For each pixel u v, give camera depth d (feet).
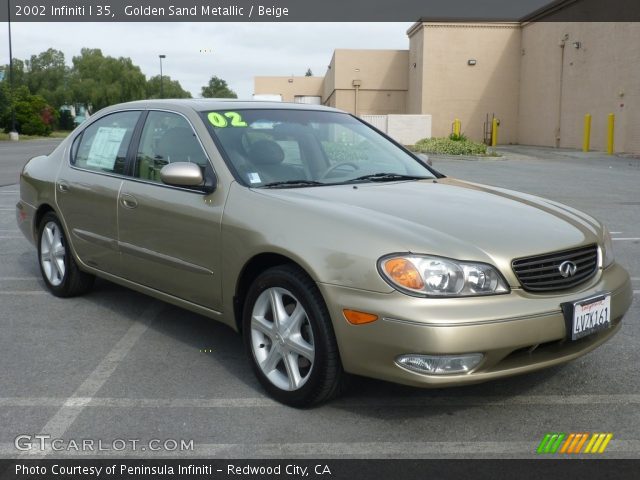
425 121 104.27
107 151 16.29
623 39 78.48
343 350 10.55
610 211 33.88
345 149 14.84
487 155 79.56
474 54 113.60
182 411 11.46
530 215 12.18
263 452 10.11
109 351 14.32
